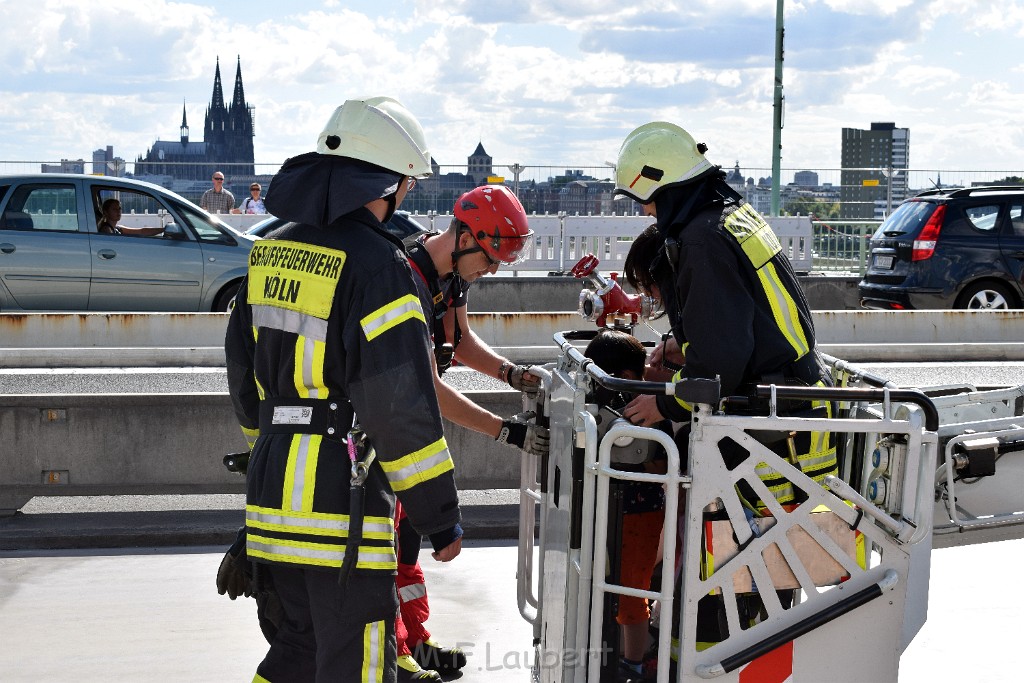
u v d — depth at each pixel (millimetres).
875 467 3135
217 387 9039
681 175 3277
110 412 5719
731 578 2854
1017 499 4027
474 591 4949
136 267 12367
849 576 2920
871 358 11633
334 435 2848
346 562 2770
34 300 12281
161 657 4172
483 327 11227
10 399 5660
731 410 3162
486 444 5953
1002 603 4773
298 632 2961
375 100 3047
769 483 3117
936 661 4211
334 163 2924
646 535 3541
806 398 2867
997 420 3984
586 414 2951
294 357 2854
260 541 2863
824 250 21547
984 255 13992
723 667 2846
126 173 19828
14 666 4070
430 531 2822
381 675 2852
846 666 2947
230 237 12727
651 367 3828
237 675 4027
